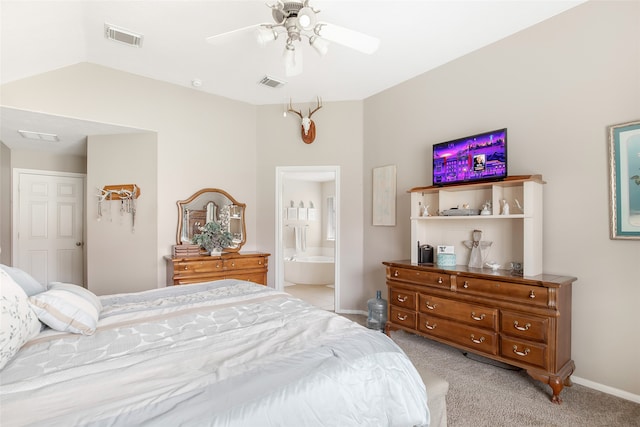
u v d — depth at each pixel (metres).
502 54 3.04
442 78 3.55
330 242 8.16
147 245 3.96
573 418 2.06
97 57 3.38
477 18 2.73
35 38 2.70
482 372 2.69
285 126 4.71
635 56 2.30
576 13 2.57
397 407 1.30
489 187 3.04
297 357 1.27
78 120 3.48
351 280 4.50
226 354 1.32
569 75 2.61
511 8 2.60
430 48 3.21
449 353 3.07
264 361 1.24
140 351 1.34
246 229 4.68
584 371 2.50
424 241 3.64
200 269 3.84
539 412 2.12
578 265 2.54
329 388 1.16
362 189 4.51
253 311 1.86
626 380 2.31
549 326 2.30
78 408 0.93
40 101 3.23
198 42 3.08
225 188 4.49
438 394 1.61
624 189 2.33
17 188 4.68
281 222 4.71
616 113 2.38
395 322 3.40
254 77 3.88
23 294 1.40
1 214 4.30
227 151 4.52
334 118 4.58
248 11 2.60
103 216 4.04
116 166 4.02
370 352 1.40
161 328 1.59
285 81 3.98
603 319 2.42
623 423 2.01
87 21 2.73
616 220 2.36
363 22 2.77
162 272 3.97
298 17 1.96
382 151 4.24
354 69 3.66
